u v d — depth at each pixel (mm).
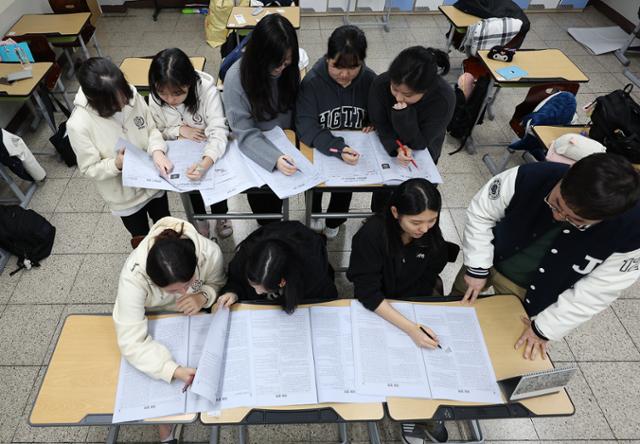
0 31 3199
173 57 1436
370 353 1208
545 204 1132
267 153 1637
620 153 2082
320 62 1729
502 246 1337
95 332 1252
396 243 1316
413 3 4934
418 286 1552
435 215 1181
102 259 2373
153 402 1096
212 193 1540
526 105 2867
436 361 1201
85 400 1104
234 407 1091
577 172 877
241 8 3414
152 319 1270
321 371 1166
